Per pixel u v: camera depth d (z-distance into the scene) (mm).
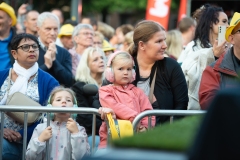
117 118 11367
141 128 11039
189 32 18516
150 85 11891
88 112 11156
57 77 15266
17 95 12219
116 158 5141
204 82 11531
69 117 11852
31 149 11461
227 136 5020
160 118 11602
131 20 66312
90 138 12867
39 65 15602
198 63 13172
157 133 5738
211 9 13930
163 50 11836
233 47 11562
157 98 11836
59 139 11672
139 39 11891
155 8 22094
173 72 11898
